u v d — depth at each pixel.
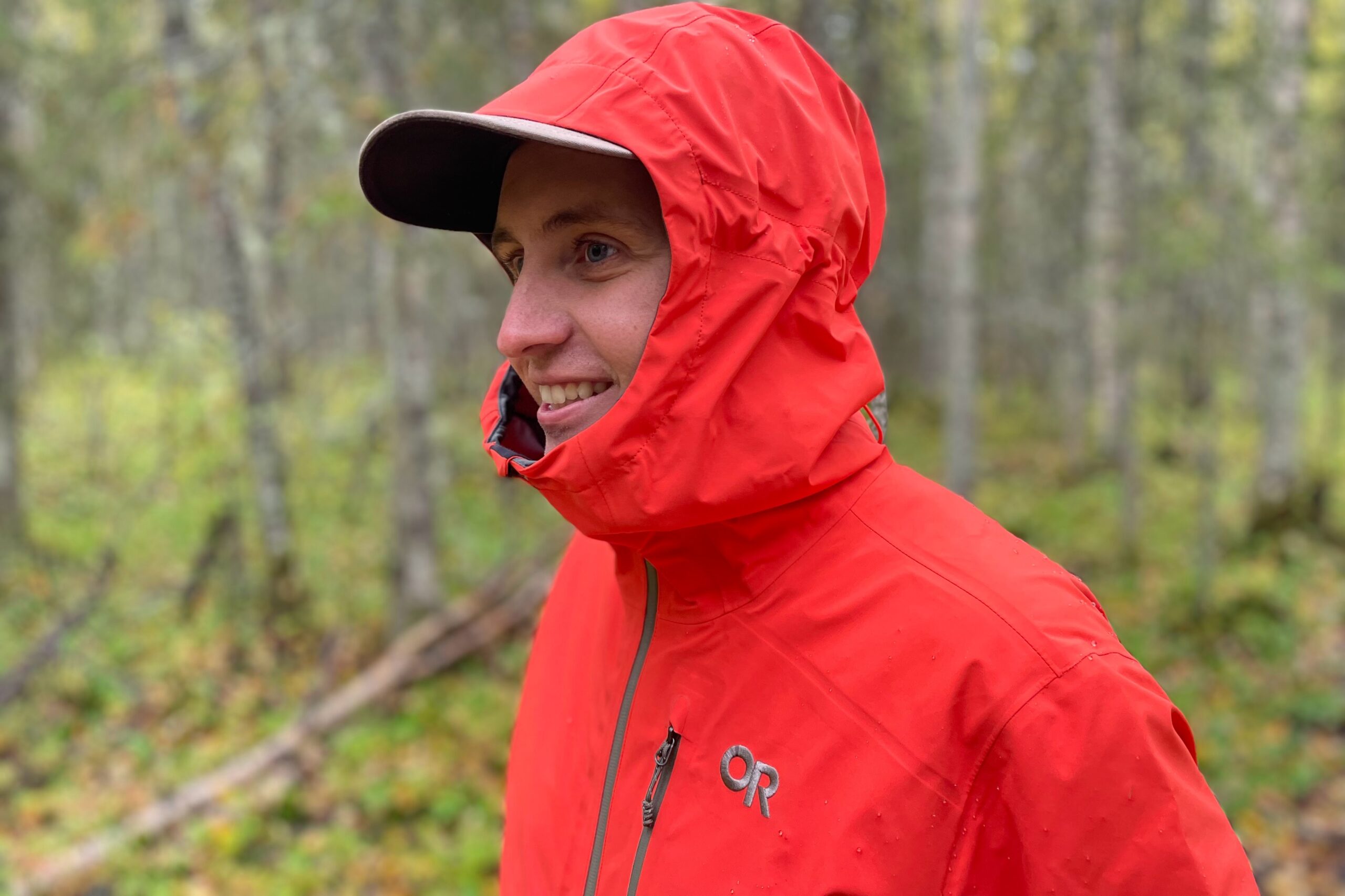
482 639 6.18
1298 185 8.37
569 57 1.01
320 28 5.22
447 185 1.26
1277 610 7.18
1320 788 4.95
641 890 0.98
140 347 11.62
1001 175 13.70
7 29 6.18
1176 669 6.53
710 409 0.90
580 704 1.23
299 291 12.79
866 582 0.93
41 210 7.08
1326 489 9.36
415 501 6.24
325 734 5.05
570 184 0.98
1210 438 7.44
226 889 3.83
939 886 0.84
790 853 0.88
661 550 1.02
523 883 1.23
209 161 5.24
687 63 0.94
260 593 6.80
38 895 3.77
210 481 7.41
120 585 7.04
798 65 1.02
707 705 0.99
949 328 7.32
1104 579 8.59
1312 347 20.19
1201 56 7.96
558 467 0.94
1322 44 10.14
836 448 0.98
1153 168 8.59
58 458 9.98
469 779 4.71
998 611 0.85
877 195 1.13
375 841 4.21
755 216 0.91
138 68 5.39
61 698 5.32
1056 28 9.90
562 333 0.99
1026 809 0.81
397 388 6.22
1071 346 13.20
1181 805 0.79
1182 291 8.82
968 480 7.31
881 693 0.88
